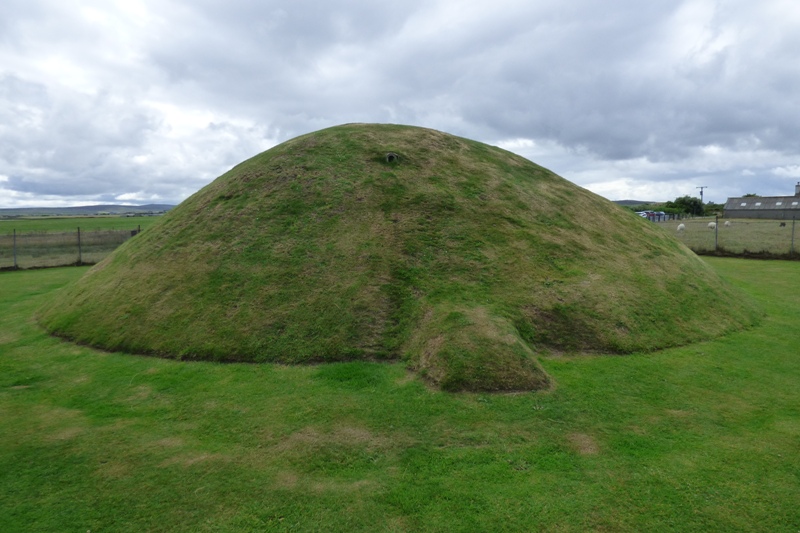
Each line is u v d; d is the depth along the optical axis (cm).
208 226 1154
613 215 1409
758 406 668
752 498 465
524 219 1175
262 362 812
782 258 2358
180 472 521
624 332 894
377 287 923
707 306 1077
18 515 455
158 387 744
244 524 437
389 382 730
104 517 451
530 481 496
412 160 1307
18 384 773
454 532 422
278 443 575
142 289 1028
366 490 484
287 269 980
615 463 528
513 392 698
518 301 916
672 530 424
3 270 2356
